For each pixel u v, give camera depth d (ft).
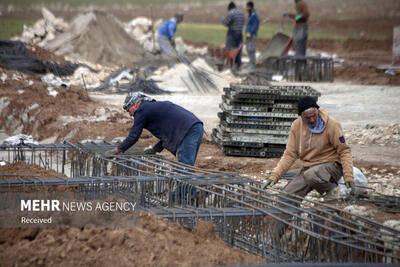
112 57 228.84
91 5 522.06
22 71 189.06
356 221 61.36
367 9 455.63
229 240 59.72
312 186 66.44
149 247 49.26
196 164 100.32
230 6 229.25
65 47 227.40
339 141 63.82
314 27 404.36
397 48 231.50
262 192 66.49
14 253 47.67
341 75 219.00
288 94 101.14
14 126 140.15
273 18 455.22
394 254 53.83
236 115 102.32
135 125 74.95
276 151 104.63
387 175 90.33
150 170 76.79
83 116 135.74
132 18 467.52
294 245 62.69
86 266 46.75
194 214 57.06
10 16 428.56
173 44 231.91
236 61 230.89
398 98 167.63
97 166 77.61
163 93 181.16
